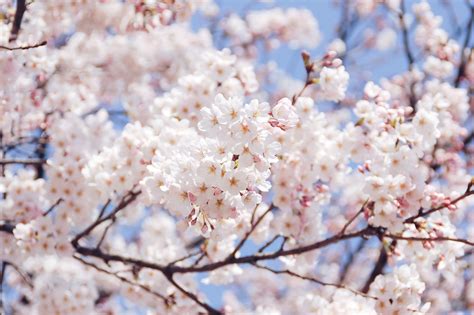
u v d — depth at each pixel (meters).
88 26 6.48
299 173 4.79
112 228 8.30
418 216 4.24
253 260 4.82
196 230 3.60
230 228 4.71
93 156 4.90
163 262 5.84
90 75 7.88
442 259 4.38
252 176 3.25
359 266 9.66
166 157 3.91
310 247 4.65
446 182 7.65
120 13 6.32
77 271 7.46
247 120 3.22
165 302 5.53
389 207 4.22
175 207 3.45
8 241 5.38
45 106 6.30
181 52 9.45
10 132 6.13
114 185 4.69
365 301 4.43
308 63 4.67
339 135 4.76
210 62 5.10
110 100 8.90
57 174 5.32
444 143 7.32
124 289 5.68
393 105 4.82
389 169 4.29
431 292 9.07
